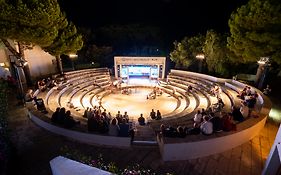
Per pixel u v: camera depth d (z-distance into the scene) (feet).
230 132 39.14
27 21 62.28
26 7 61.36
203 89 84.74
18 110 57.41
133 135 43.75
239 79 86.07
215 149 38.17
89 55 118.93
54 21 74.33
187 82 95.04
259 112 49.06
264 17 64.90
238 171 34.35
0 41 75.72
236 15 73.72
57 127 43.57
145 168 34.35
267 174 32.19
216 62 92.73
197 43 103.91
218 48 90.27
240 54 76.13
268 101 56.54
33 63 92.27
